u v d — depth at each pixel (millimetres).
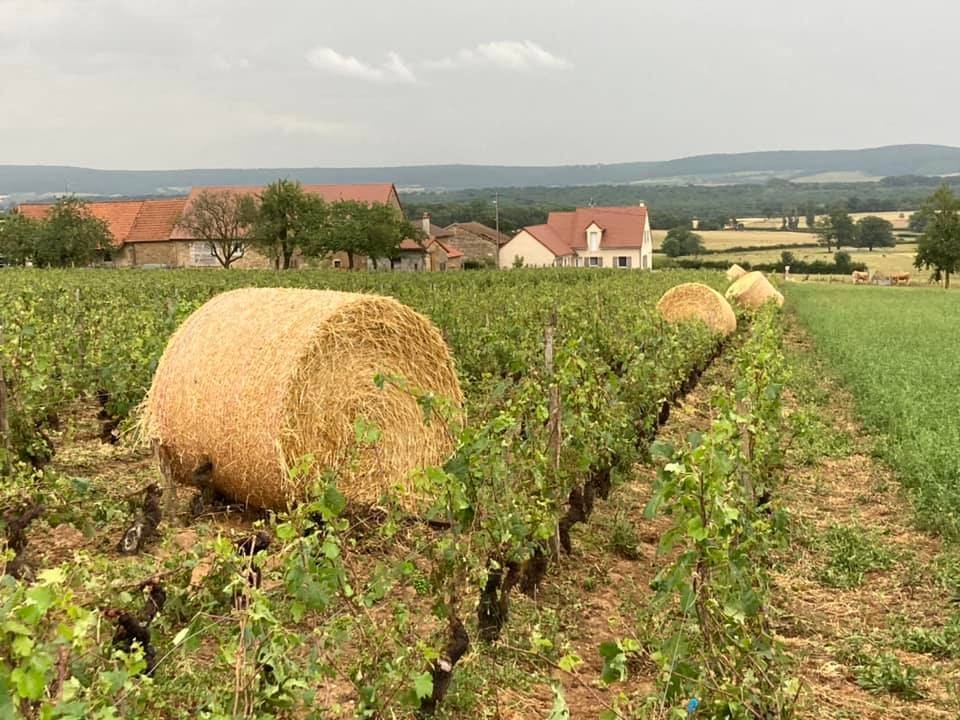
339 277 36906
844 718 5766
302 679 4332
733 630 5141
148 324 13164
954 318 34562
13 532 6934
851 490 11086
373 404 8453
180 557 5508
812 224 164625
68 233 63375
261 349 8172
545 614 6875
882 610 7543
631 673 6090
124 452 10906
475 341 13797
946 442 11625
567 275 45562
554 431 8125
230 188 71625
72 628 3334
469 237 91062
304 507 5074
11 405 9273
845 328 29766
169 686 4793
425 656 4672
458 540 5953
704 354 18328
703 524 4949
